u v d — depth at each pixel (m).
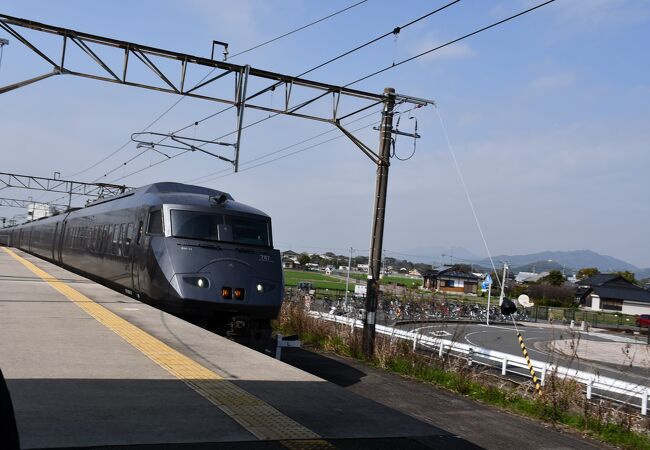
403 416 5.93
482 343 30.33
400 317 24.64
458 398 11.21
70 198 41.94
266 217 13.25
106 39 14.02
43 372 6.06
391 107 15.95
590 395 13.14
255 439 4.69
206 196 13.39
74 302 11.62
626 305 79.00
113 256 15.62
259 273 11.80
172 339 8.46
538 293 81.38
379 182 16.05
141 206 13.94
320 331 18.14
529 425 9.36
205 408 5.33
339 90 15.80
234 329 11.30
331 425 5.29
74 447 4.16
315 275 88.88
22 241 46.03
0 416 2.58
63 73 13.96
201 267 11.40
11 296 11.96
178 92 14.89
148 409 5.14
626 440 9.18
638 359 27.53
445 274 76.06
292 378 6.87
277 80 15.55
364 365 14.46
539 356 25.98
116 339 8.09
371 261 15.98
